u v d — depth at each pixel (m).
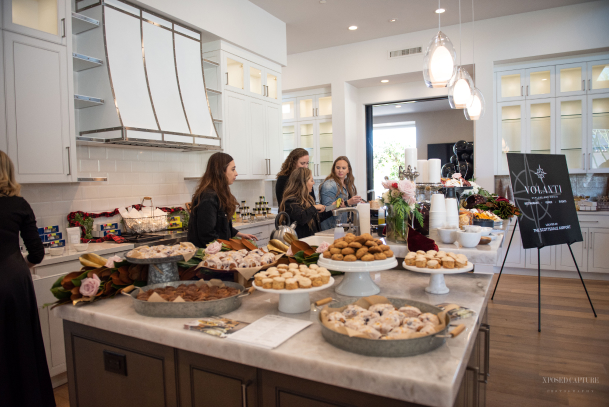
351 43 5.89
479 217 2.70
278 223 2.31
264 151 4.86
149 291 1.33
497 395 2.24
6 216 1.92
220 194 2.49
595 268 4.72
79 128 3.21
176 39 3.64
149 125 3.21
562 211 3.44
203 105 3.81
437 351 0.95
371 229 2.61
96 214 3.27
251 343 0.99
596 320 3.40
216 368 1.10
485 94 5.20
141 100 3.23
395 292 1.51
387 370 0.85
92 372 1.36
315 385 0.95
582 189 5.28
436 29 5.38
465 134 6.25
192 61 3.78
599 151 4.94
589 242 4.74
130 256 1.41
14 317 1.90
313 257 1.57
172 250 1.49
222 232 2.55
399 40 5.60
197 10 3.80
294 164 3.58
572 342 2.95
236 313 1.26
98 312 1.28
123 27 3.19
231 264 1.45
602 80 4.90
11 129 2.49
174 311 1.21
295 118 6.51
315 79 6.15
